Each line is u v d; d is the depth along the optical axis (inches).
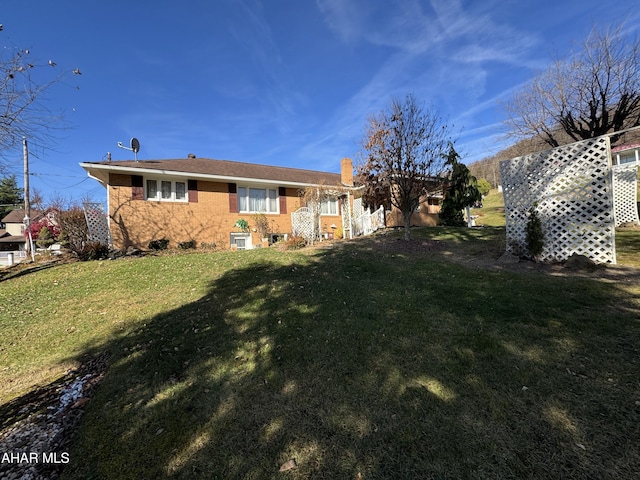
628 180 412.8
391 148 366.3
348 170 675.4
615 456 72.4
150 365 137.3
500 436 81.0
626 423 81.1
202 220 517.7
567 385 97.7
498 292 181.2
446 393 99.4
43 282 301.6
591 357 110.5
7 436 102.7
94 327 193.3
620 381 97.0
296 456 81.7
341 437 86.4
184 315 191.5
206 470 80.5
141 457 87.3
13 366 155.7
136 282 278.5
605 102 414.0
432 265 258.4
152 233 477.7
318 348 134.3
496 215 892.6
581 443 76.7
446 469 73.0
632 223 389.1
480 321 145.9
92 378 136.4
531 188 250.5
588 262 213.2
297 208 608.1
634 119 419.8
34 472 86.2
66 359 158.7
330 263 289.7
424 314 158.9
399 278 226.1
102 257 409.1
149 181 485.7
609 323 132.2
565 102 445.4
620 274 193.6
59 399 123.3
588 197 223.1
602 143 217.3
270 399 106.0
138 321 193.6
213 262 331.9
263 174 605.3
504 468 71.9
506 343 124.7
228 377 121.3
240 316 177.9
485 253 291.3
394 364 118.1
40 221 884.6
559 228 235.9
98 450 92.0
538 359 112.6
